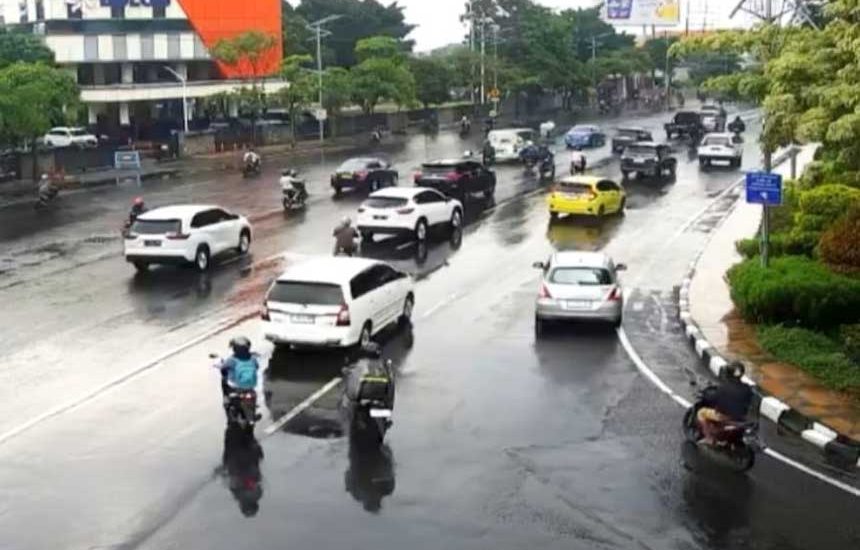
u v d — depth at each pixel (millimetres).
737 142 53750
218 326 20797
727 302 22500
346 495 12328
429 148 64938
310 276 18516
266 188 44500
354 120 75438
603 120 91375
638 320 21469
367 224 30781
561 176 49000
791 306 19719
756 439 13352
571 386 16781
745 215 35969
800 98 16766
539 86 94875
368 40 76875
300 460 13461
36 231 33469
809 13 23469
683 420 14539
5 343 19438
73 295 23766
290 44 84312
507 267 27141
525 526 11484
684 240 31281
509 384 16875
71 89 50562
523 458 13531
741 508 11992
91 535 11242
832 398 15781
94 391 16453
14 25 71938
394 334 20172
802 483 12766
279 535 11227
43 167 49750
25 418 15133
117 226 34438
